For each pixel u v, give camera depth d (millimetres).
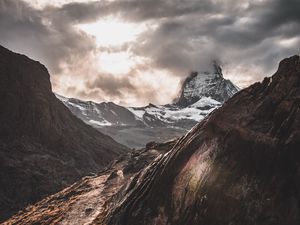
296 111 27609
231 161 29594
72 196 66562
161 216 32188
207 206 28828
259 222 25438
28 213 69062
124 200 39844
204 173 30734
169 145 75438
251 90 32469
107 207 49500
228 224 26922
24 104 199125
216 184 29250
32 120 196500
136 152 86062
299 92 28234
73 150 199750
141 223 33406
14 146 175000
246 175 28062
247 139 29391
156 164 40656
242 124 30500
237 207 27125
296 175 25516
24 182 150750
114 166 84938
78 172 177125
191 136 35219
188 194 30922
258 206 26094
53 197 74188
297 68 29422
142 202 35438
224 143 30938
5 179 149750
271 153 27438
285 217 24594
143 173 42531
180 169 33438
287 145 26766
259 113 30109
